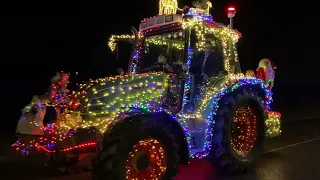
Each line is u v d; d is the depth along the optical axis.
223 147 5.82
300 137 8.91
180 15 5.87
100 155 4.52
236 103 6.04
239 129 6.39
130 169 4.73
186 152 5.18
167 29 6.10
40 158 5.62
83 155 5.07
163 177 4.91
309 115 12.77
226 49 6.52
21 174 6.09
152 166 4.94
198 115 5.77
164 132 4.88
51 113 5.54
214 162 5.93
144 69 6.21
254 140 6.49
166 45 6.20
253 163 6.27
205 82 6.17
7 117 12.39
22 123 5.45
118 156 4.46
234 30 6.65
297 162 6.62
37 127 5.29
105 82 5.25
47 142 5.03
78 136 4.96
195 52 6.12
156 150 4.92
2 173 6.14
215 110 5.87
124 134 4.55
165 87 5.71
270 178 5.68
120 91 5.30
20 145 5.39
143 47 6.51
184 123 5.52
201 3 6.18
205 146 5.71
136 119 4.69
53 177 5.90
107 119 5.12
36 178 5.86
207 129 5.75
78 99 5.11
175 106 5.67
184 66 5.57
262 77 7.74
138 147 4.75
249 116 6.47
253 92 6.62
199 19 5.77
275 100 17.38
